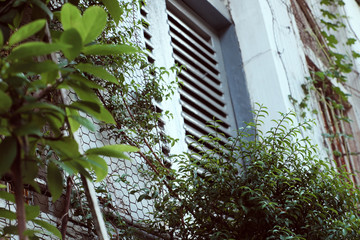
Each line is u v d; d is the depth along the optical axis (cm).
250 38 656
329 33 820
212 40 660
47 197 292
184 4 647
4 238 124
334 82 755
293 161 346
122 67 387
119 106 377
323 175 342
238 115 610
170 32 582
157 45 518
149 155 391
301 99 628
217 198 320
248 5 677
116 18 149
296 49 691
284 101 593
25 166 94
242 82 630
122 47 113
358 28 879
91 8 100
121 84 371
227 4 691
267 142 350
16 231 125
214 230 323
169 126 468
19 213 89
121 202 349
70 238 294
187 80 563
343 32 837
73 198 300
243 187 307
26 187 276
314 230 313
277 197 324
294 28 721
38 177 282
